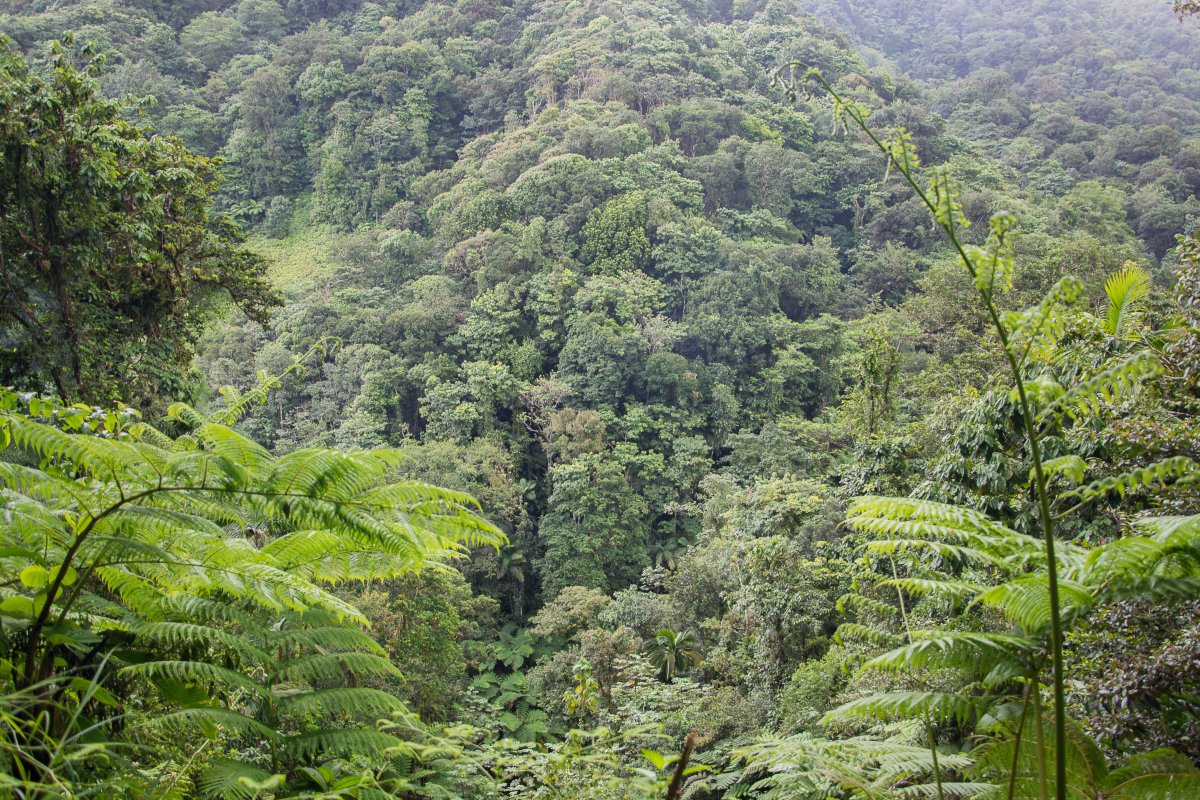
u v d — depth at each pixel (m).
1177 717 4.05
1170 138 68.88
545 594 29.92
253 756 4.58
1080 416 6.20
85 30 62.62
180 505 3.29
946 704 2.79
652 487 35.41
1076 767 2.95
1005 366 17.95
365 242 51.81
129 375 10.88
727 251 48.28
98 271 10.56
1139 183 64.06
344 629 3.70
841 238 59.78
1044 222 48.31
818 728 9.38
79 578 3.25
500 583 30.42
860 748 3.80
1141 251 48.19
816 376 43.81
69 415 3.98
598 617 22.16
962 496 7.87
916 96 83.88
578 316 41.25
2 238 9.52
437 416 36.94
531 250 45.22
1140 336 5.76
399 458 3.48
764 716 12.48
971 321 24.17
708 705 13.06
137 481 3.25
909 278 50.19
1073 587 2.60
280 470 3.20
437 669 15.72
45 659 3.00
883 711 3.05
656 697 10.05
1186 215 51.78
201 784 3.19
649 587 31.11
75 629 3.05
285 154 64.81
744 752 4.08
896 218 56.25
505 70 75.62
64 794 2.41
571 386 39.47
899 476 12.06
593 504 31.58
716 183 58.12
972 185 57.16
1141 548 2.63
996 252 2.46
